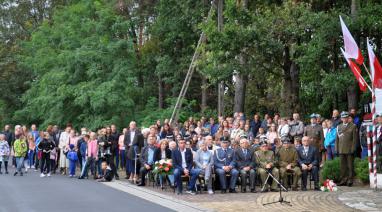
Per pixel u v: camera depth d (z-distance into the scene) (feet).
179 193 52.75
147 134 66.39
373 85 52.95
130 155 63.98
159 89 125.80
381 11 63.98
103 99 98.63
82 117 103.81
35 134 85.10
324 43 64.75
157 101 128.16
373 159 52.70
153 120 103.55
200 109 126.82
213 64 76.33
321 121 68.59
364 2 68.85
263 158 56.24
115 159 71.15
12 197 49.01
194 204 44.91
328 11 75.92
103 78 104.22
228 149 55.62
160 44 119.55
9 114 137.59
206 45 81.05
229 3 73.72
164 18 115.55
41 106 107.34
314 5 79.36
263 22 71.87
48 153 72.79
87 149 68.44
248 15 73.67
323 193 51.06
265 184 54.24
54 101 102.68
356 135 56.85
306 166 55.47
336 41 67.00
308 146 57.11
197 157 54.29
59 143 77.51
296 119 66.85
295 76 81.00
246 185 56.59
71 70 105.50
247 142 56.08
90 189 55.98
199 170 53.11
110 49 104.32
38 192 52.95
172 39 115.55
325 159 65.46
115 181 64.95
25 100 119.55
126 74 103.55
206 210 41.52
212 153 54.65
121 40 105.29
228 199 48.37
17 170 71.87
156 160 58.70
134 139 64.08
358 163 58.03
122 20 109.29
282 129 66.64
